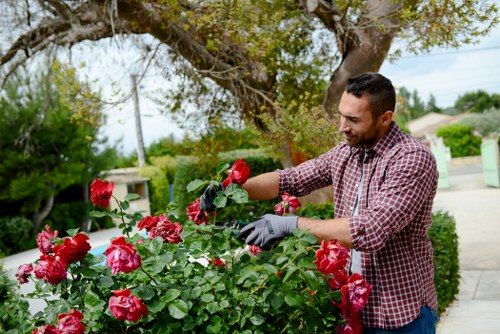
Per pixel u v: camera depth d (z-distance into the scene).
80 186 13.34
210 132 6.07
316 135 4.59
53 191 11.66
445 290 4.42
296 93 5.64
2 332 1.94
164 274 1.80
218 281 1.68
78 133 11.89
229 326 1.65
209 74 5.36
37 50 5.94
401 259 1.75
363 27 4.78
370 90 1.71
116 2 4.61
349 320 1.69
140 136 19.61
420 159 1.70
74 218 12.67
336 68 5.60
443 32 4.04
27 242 11.24
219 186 1.85
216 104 5.93
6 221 10.93
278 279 1.63
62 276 1.58
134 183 15.49
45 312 1.72
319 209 4.82
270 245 1.92
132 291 1.55
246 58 5.23
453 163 32.28
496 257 6.26
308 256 1.83
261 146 5.05
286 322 1.73
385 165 1.75
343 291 1.61
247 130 6.06
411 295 1.74
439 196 14.23
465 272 5.67
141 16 4.97
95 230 13.30
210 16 4.38
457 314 4.21
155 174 16.66
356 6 4.80
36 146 11.52
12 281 2.31
